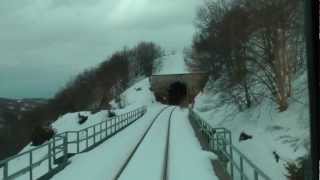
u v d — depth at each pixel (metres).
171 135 33.62
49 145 17.47
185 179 15.85
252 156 28.73
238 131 36.59
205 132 27.69
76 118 73.25
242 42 38.38
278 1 34.12
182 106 103.56
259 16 35.50
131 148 25.91
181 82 117.12
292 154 24.95
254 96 39.78
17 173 13.13
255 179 8.94
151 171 17.69
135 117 61.41
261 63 37.72
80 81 120.38
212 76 51.28
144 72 146.62
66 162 20.38
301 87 33.44
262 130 32.81
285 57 34.38
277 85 35.06
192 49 79.50
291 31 33.47
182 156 21.70
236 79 39.53
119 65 135.38
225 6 49.72
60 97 106.19
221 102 45.19
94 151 25.20
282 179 22.72
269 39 35.19
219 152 19.50
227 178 15.16
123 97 112.69
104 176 16.89
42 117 91.31
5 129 77.19
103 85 120.25
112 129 39.28
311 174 4.76
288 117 31.41
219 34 44.38
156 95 118.25
